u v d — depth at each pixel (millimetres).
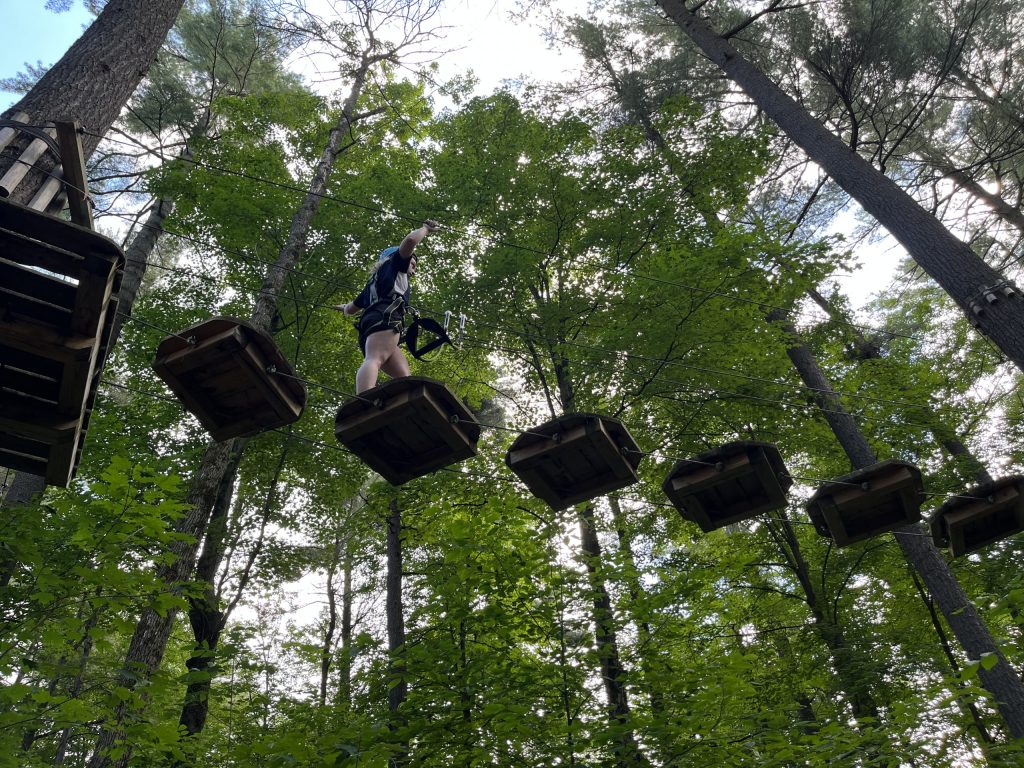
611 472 5008
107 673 7891
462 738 5703
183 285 12352
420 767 5777
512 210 10781
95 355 3779
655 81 14625
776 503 5316
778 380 10445
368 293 5137
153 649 7215
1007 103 13250
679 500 5281
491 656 6023
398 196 11297
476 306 10203
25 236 3316
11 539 5062
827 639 10250
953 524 5773
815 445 11359
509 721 5402
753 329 9914
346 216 11469
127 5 6207
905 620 11820
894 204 9523
